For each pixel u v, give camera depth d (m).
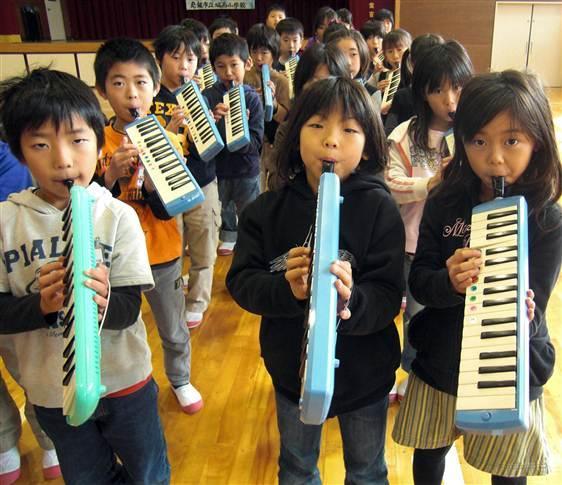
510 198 0.85
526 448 0.98
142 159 1.33
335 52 1.96
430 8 6.16
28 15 7.27
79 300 0.72
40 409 1.03
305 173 1.02
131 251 1.01
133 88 1.51
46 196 1.01
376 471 1.10
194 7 8.11
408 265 1.57
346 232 0.96
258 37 3.03
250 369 1.94
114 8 8.29
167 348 1.69
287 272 0.81
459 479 1.40
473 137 0.88
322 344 0.65
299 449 1.07
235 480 1.46
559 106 6.58
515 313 0.73
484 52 6.25
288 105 2.92
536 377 0.93
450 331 1.00
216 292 2.51
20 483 1.48
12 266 0.98
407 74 2.23
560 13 7.91
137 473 1.14
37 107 0.91
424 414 1.07
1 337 1.08
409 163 1.56
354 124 0.93
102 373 1.03
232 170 2.50
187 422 1.68
